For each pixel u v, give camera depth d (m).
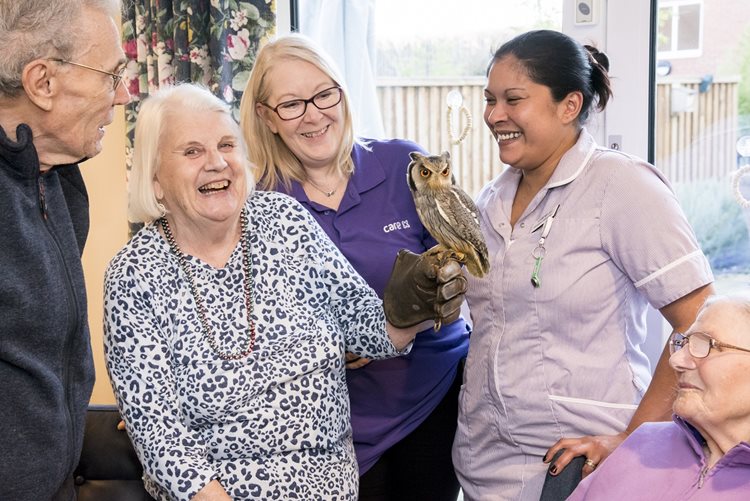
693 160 2.18
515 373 1.56
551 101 1.51
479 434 1.65
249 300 1.46
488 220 1.65
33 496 1.19
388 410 1.76
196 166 1.41
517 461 1.60
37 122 1.21
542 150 1.55
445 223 1.36
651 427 1.37
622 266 1.50
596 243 1.50
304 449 1.44
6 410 1.16
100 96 1.23
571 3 2.14
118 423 1.84
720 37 2.11
